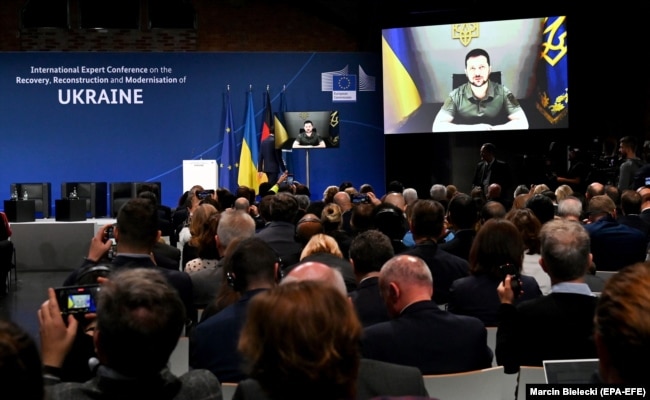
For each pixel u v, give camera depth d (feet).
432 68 44.42
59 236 35.35
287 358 4.50
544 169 45.24
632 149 31.55
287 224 18.21
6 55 45.34
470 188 48.60
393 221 16.88
